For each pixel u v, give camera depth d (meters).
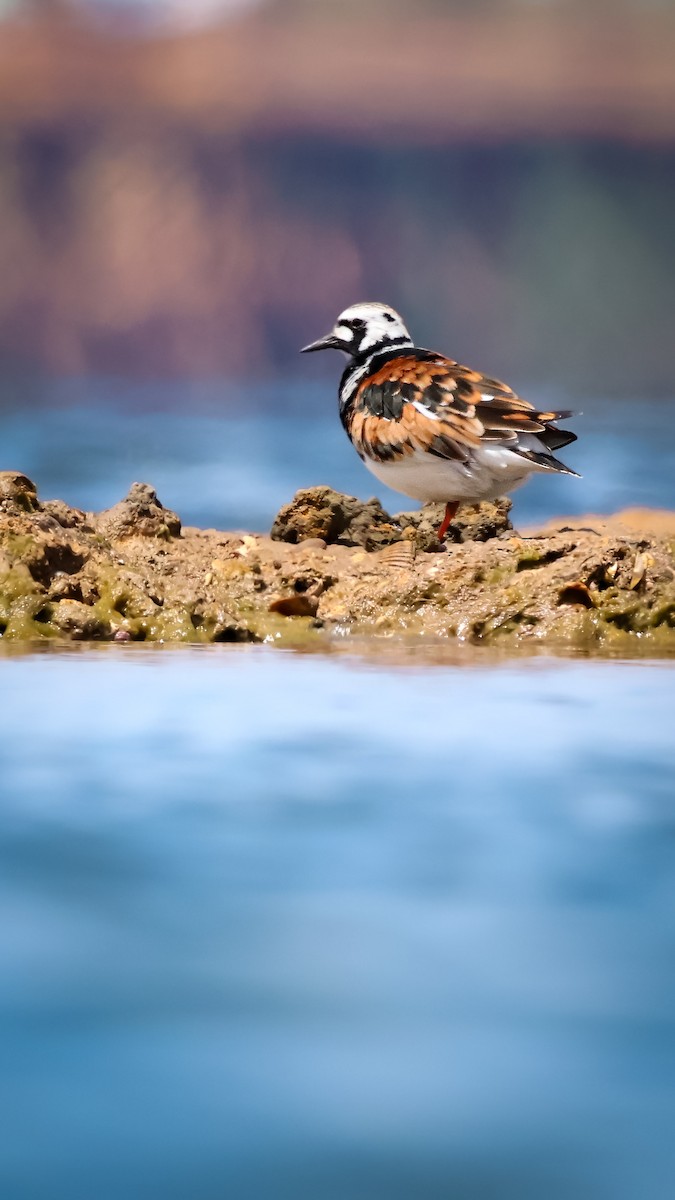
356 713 9.74
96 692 10.45
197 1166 4.00
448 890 6.11
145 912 5.81
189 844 6.71
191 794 7.58
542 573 14.73
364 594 15.01
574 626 14.28
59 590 14.02
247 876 6.25
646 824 7.06
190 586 14.66
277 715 9.62
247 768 8.12
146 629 13.95
